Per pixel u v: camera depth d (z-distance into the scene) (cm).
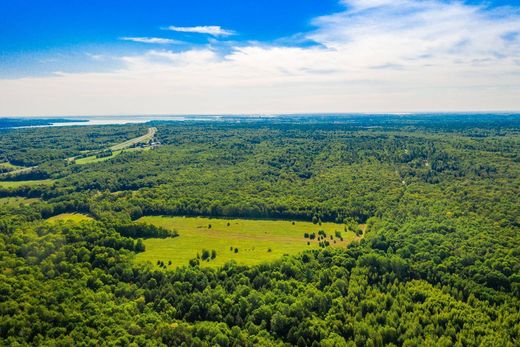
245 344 10788
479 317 11469
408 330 10994
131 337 10562
